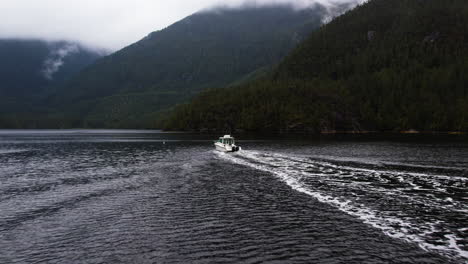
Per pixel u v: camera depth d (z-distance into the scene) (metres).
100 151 83.62
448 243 20.09
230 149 75.69
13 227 23.98
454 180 38.81
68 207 29.03
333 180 39.50
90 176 44.94
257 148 85.38
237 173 45.81
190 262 17.95
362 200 30.02
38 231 23.11
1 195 33.88
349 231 22.27
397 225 23.31
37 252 19.66
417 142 106.19
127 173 47.12
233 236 21.61
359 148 83.31
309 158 61.06
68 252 19.56
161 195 33.03
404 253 18.75
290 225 23.58
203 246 20.05
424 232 21.92
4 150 89.44
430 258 18.09
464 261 17.69
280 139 132.25
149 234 22.17
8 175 46.31
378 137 144.00
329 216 25.52
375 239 20.83
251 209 27.69
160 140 133.75
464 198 30.42
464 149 78.25
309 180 39.69
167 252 19.28
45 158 68.31
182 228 23.25
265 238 21.20
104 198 32.12
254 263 17.75
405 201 29.48
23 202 31.00
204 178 42.25
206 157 66.25
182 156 68.94
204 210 27.56
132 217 25.89
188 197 32.03
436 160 56.47
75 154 76.19
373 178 40.44
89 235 22.19
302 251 19.16
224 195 32.66
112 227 23.66
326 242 20.45
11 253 19.55
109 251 19.58
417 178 40.19
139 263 17.97
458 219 24.48
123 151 82.81
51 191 35.62
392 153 69.19
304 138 139.62
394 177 40.94
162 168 51.56
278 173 44.94
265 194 32.84
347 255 18.59
